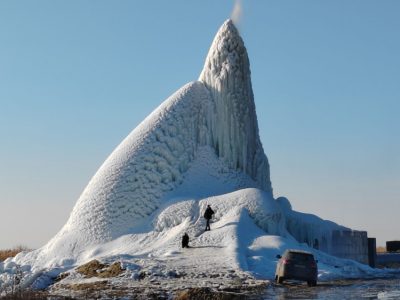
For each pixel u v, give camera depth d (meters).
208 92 60.44
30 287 35.84
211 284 32.88
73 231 52.84
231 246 42.34
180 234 47.47
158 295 29.34
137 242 49.84
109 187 54.03
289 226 53.59
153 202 53.88
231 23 62.16
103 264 39.97
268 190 62.09
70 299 28.41
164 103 60.19
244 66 61.53
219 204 50.56
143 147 55.88
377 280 36.28
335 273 38.69
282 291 29.56
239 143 59.62
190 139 58.50
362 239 51.25
